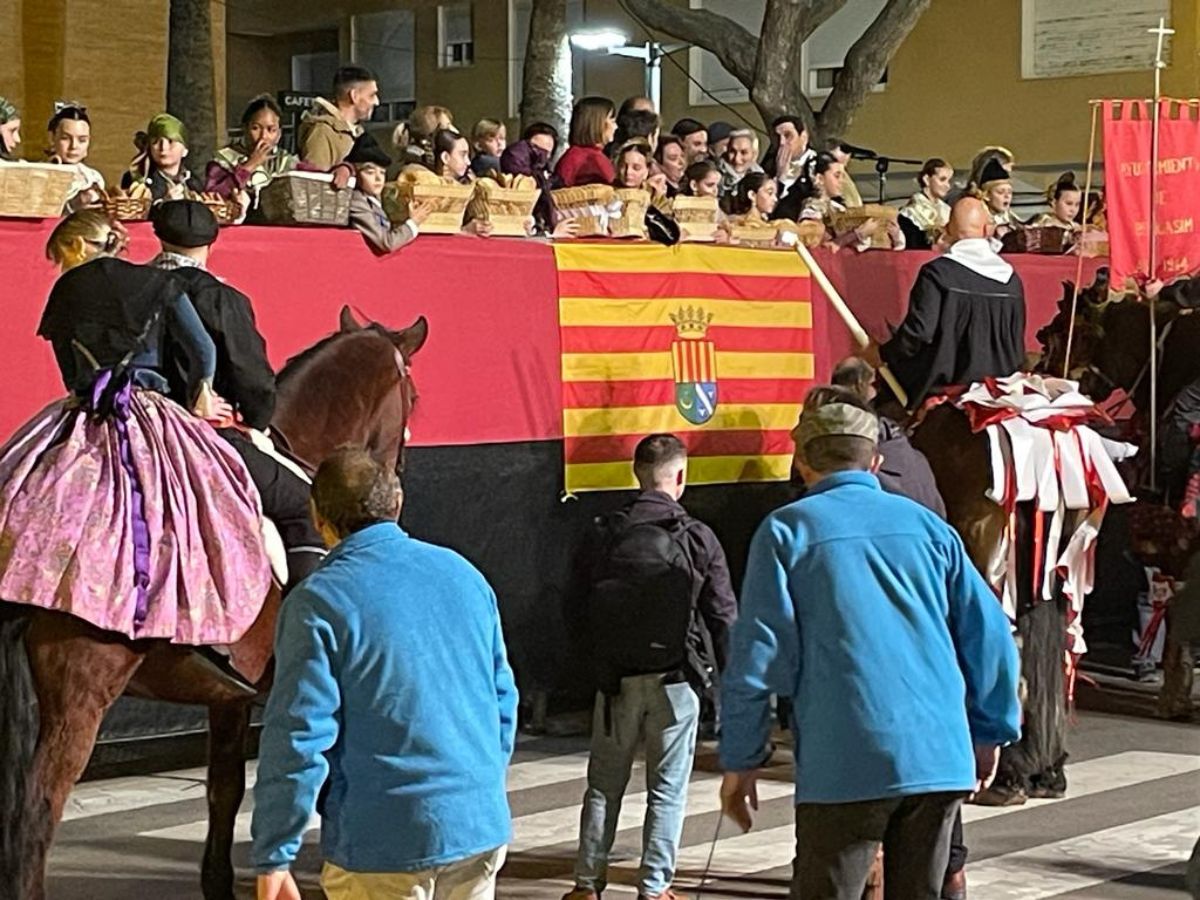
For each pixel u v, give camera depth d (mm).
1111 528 13352
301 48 38844
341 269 9398
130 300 6309
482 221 10250
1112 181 11281
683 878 7598
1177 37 26188
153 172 9781
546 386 10242
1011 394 8938
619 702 6977
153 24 17859
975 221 9445
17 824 5867
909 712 5039
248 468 6660
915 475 8031
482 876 4859
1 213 8234
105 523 6047
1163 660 11203
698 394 10836
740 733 5156
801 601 5125
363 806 4727
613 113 11516
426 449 9758
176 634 6113
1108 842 8203
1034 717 8820
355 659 4738
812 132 19312
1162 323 11453
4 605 5930
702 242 10992
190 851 8031
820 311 11406
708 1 31000
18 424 8312
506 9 34719
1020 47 27797
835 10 19312
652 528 7031
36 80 17219
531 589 10273
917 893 5121
